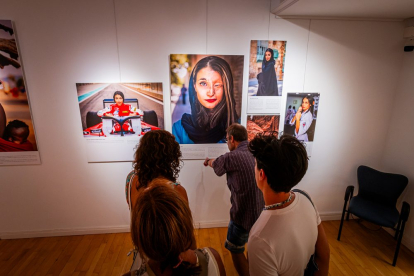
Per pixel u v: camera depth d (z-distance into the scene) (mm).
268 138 845
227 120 2473
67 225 2672
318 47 2373
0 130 2279
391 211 2322
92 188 2576
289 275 809
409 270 2145
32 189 2510
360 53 2426
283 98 2482
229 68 2332
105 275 2102
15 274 2107
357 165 2793
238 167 1672
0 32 2045
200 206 2744
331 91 2516
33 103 2264
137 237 570
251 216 1726
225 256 2334
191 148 2525
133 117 2385
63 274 2107
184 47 2260
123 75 2275
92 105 2314
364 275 2092
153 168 1135
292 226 787
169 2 2145
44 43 2127
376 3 1885
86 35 2148
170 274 598
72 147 2430
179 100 2379
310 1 1846
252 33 2275
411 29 2271
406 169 2465
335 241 2549
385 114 2625
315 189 2852
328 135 2662
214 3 2176
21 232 2621
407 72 2408
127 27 2164
